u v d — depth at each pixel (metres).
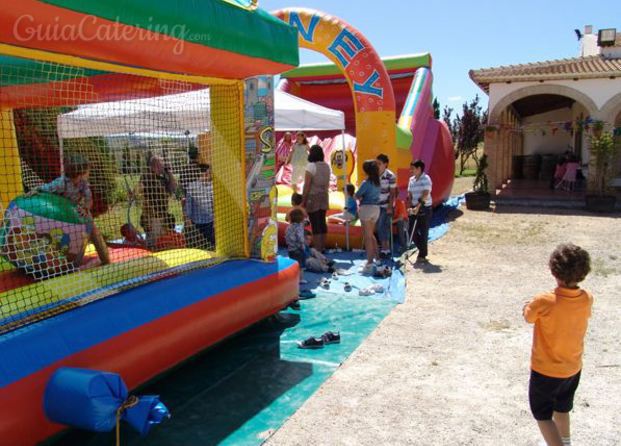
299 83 15.38
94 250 5.73
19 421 3.27
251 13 5.09
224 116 5.95
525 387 4.59
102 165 7.51
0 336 3.59
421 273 8.45
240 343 5.59
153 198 6.92
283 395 4.45
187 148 7.09
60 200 4.99
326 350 5.39
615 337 5.67
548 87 16.62
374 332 5.89
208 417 4.11
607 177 15.66
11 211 4.69
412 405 4.30
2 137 6.26
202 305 4.85
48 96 6.16
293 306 6.71
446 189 14.65
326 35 10.17
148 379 4.29
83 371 3.18
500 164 19.81
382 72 10.18
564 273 3.19
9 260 4.61
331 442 3.77
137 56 4.20
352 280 7.95
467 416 4.12
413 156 12.06
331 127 9.56
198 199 6.95
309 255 8.60
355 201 9.76
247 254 6.09
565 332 3.21
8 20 3.25
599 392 4.49
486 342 5.58
